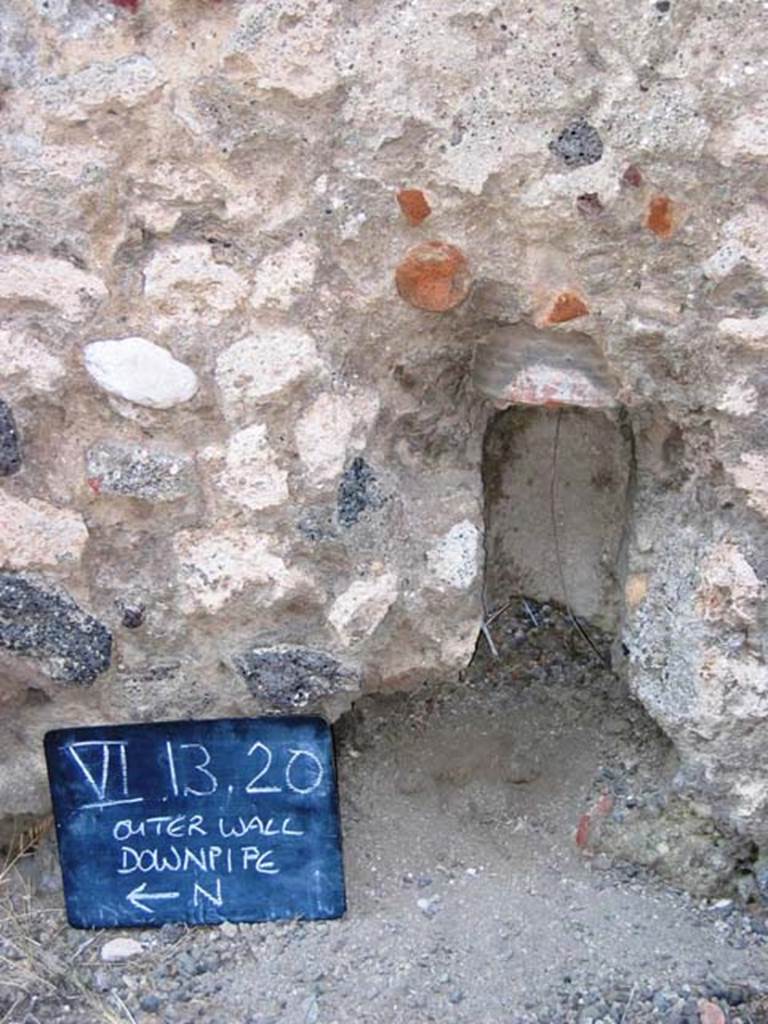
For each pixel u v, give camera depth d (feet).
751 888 7.89
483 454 8.41
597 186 6.76
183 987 7.52
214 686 7.61
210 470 7.24
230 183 6.94
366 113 6.77
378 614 7.41
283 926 7.79
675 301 6.98
